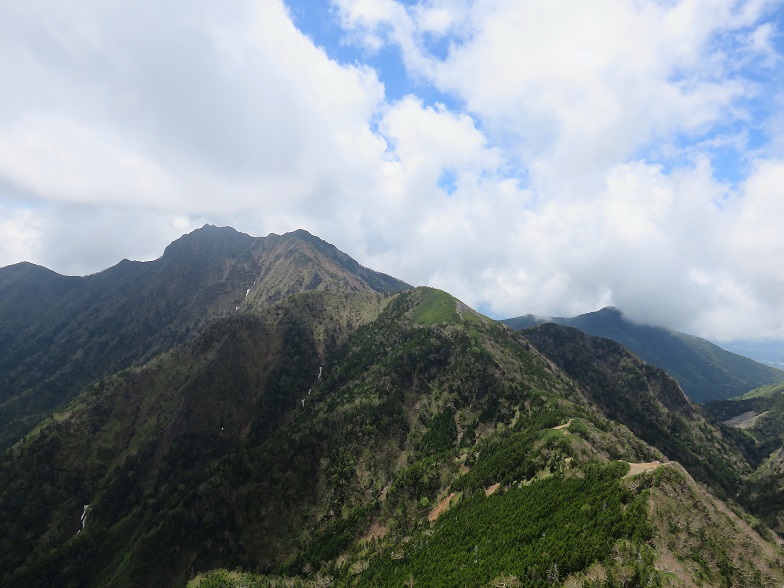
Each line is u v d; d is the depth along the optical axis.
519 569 94.69
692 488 102.56
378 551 143.88
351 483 188.00
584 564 89.12
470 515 131.25
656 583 78.88
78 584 176.00
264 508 182.00
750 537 94.75
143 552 171.25
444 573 109.94
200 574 158.38
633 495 101.12
